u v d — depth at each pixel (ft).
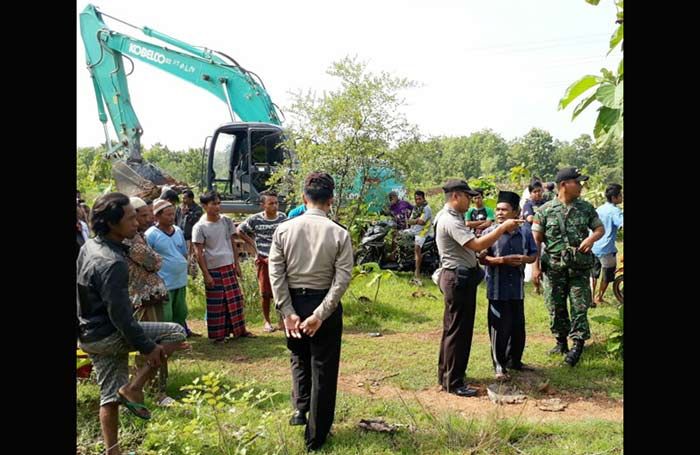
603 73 14.26
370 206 30.27
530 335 22.89
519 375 17.85
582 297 18.66
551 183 36.11
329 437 13.08
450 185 15.93
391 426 13.50
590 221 18.65
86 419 13.62
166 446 11.76
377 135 27.73
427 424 13.92
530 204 32.07
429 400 15.83
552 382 17.25
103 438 11.97
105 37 41.42
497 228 15.07
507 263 17.06
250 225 23.50
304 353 13.26
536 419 14.38
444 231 15.90
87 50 41.70
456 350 16.20
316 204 12.77
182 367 18.63
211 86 40.83
